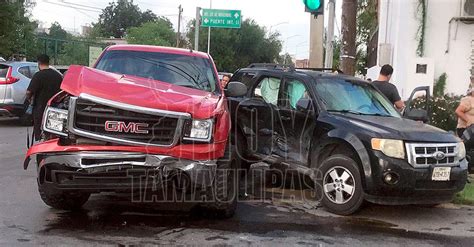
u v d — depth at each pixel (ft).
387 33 52.90
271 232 18.94
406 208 23.72
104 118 17.49
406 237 19.07
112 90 18.16
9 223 18.70
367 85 26.61
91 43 154.92
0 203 21.44
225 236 18.17
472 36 45.03
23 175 27.17
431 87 44.32
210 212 20.12
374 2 71.97
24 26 105.60
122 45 24.48
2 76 48.44
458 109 30.94
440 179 20.81
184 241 17.40
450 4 44.96
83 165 17.11
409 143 20.61
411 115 25.84
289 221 20.65
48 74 31.22
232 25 108.47
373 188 20.56
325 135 22.38
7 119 56.44
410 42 45.73
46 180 17.90
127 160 17.16
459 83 45.29
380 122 22.33
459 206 24.39
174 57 23.67
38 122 31.45
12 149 35.86
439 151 20.95
